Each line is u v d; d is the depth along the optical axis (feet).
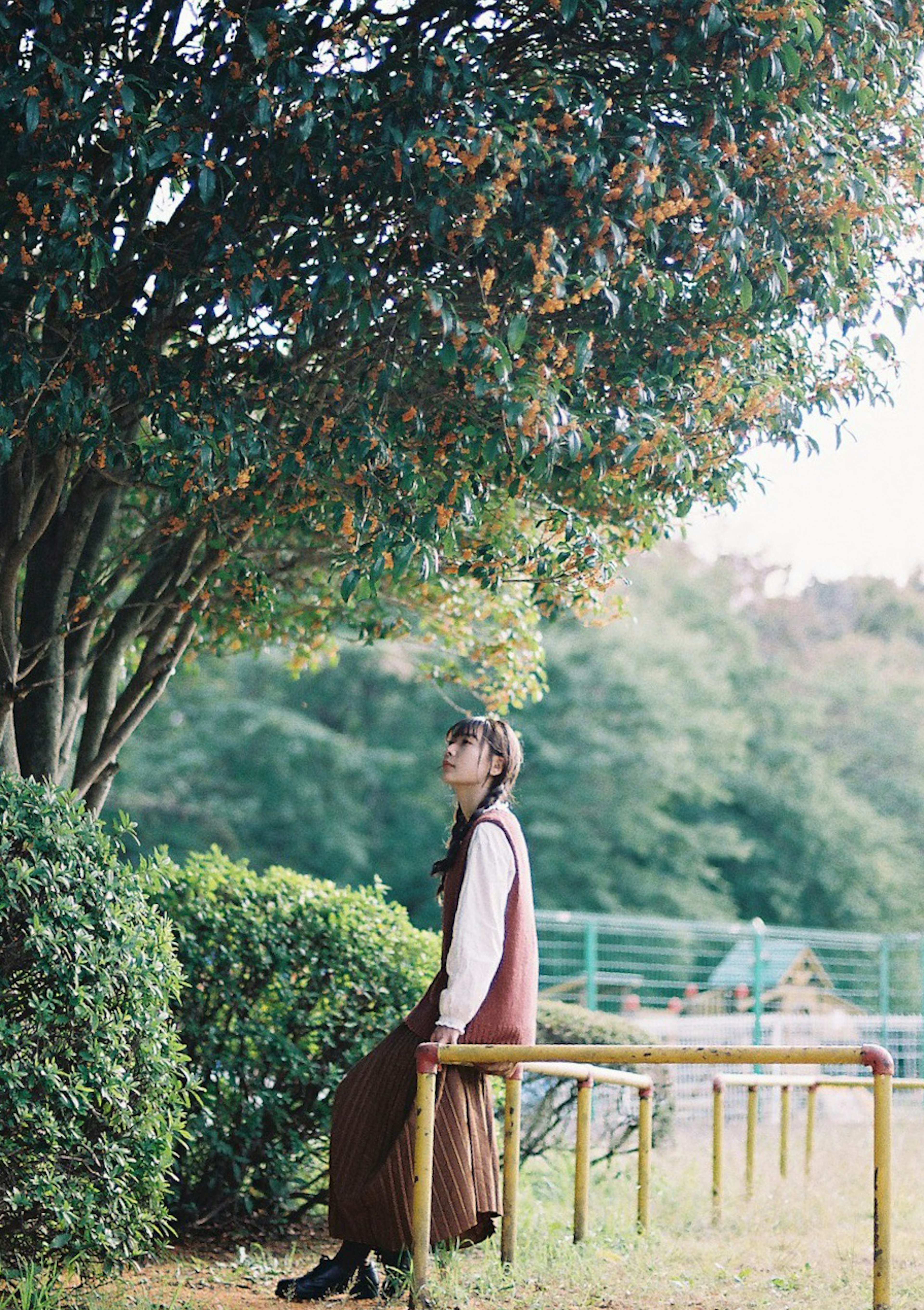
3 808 15.29
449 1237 14.49
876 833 97.55
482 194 16.02
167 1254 19.74
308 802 85.30
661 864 90.48
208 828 84.84
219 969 21.30
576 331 18.12
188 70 16.48
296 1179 22.06
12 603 20.36
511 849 14.83
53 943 14.97
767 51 16.48
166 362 17.38
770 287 17.83
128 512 27.71
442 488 17.85
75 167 15.67
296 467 17.84
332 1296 15.21
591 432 17.67
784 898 94.99
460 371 17.29
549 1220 22.38
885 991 59.57
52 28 15.67
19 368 16.08
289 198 17.81
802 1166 31.65
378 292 17.88
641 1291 15.39
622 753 86.43
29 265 16.39
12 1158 14.85
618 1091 30.12
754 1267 17.71
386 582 25.45
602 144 16.97
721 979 57.31
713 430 19.08
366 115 16.49
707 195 17.51
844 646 124.67
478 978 14.24
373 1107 14.89
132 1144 15.56
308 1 17.46
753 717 99.81
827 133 17.84
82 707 23.08
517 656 27.20
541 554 19.04
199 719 86.94
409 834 87.10
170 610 22.71
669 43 17.39
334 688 89.92
